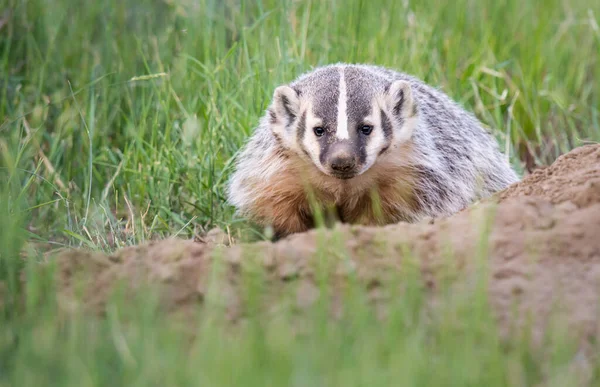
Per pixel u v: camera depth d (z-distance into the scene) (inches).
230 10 607.8
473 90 557.9
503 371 237.1
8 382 243.3
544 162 531.8
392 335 245.8
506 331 261.1
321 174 414.6
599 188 323.6
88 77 545.0
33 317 272.7
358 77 409.1
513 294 274.4
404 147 413.1
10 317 285.0
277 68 514.0
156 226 448.8
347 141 385.7
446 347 244.7
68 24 569.0
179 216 461.4
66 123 509.7
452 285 281.7
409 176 418.9
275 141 422.3
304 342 252.7
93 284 293.9
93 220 435.2
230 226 452.4
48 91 544.1
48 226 445.1
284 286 287.9
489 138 502.0
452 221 310.3
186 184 473.1
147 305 270.7
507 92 560.7
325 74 415.2
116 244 414.6
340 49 554.3
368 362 231.9
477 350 247.1
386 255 294.7
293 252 296.2
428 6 593.3
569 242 289.7
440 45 575.8
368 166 391.5
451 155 453.7
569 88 581.0
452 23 592.7
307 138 397.7
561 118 546.3
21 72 557.9
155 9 592.7
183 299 287.7
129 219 442.6
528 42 584.4
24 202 423.2
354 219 434.3
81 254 304.8
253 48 543.8
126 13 584.4
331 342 246.2
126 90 530.0
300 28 564.1
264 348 243.0
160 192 467.8
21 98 521.7
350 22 554.3
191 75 533.6
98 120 516.4
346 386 224.4
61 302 284.4
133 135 486.6
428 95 466.3
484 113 543.8
